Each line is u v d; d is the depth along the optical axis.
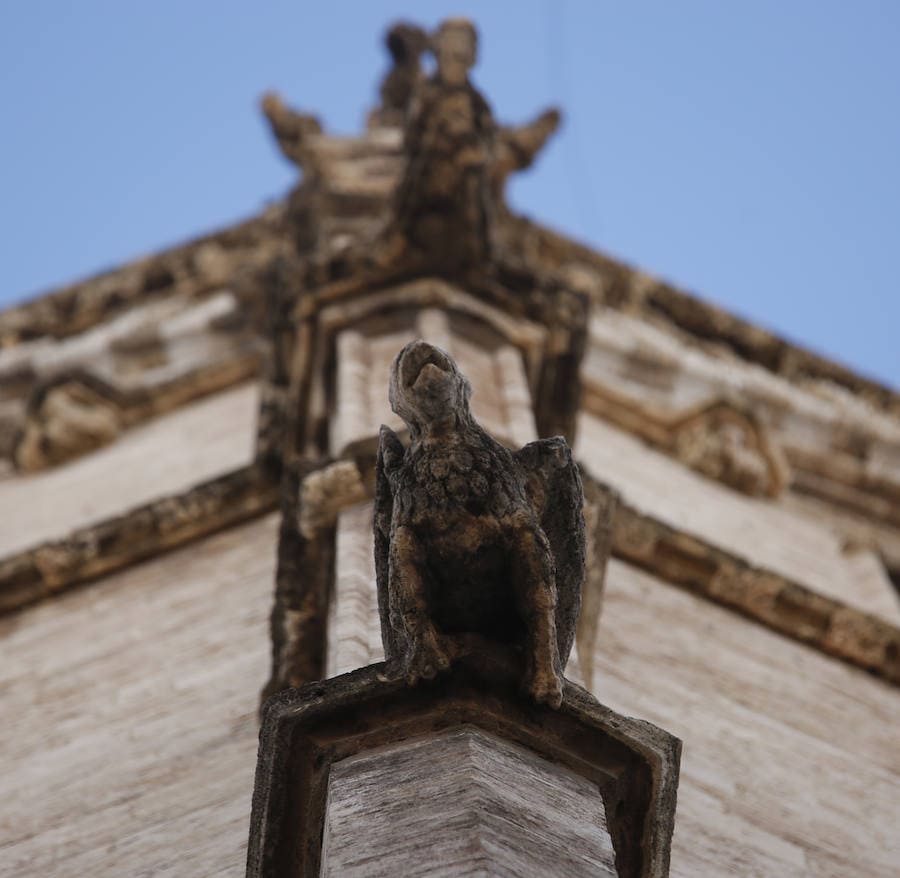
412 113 38.72
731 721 29.30
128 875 23.69
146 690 29.84
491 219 38.16
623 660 30.12
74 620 34.09
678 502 46.16
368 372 34.84
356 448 28.20
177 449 48.00
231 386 53.00
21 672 32.31
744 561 34.34
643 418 50.78
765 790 27.00
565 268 59.97
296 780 18.98
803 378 59.28
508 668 18.81
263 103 60.56
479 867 16.50
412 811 17.64
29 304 63.03
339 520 26.89
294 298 37.59
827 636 33.94
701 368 56.03
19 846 25.55
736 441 50.09
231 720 27.50
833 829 26.45
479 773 18.02
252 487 36.25
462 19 39.94
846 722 31.02
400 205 37.97
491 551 18.92
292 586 26.61
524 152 57.94
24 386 58.34
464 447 19.23
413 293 36.78
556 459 19.88
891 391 59.62
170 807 25.34
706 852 24.52
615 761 19.03
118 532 35.91
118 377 56.62
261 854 18.69
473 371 34.41
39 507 46.56
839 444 54.91
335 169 60.91
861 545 46.66
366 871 16.92
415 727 18.92
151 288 62.84
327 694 19.03
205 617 32.22
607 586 32.88
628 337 56.03
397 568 18.92
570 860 17.31
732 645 32.66
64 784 27.11
